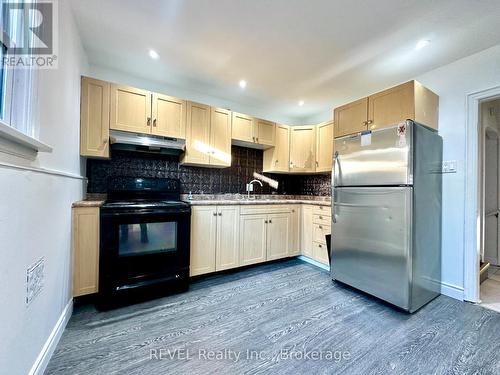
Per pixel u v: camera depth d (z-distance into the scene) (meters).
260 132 3.37
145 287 2.06
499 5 1.55
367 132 2.21
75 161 1.96
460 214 2.18
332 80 2.71
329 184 3.62
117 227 1.96
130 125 2.38
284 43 2.04
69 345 1.43
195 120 2.79
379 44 2.03
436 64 2.31
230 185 3.43
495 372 1.27
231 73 2.60
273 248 3.07
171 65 2.46
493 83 2.02
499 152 3.22
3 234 0.82
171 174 2.96
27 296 1.02
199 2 1.60
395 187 1.98
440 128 2.33
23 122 1.04
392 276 1.98
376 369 1.29
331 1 1.56
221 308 1.94
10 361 0.88
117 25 1.86
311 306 2.00
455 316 1.86
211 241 2.58
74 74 1.84
